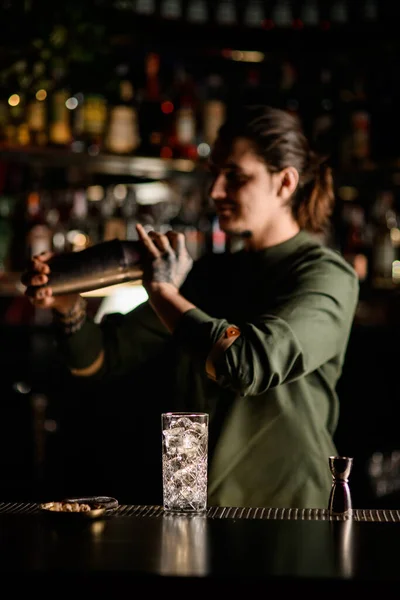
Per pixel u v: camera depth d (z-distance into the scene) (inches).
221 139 93.5
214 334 83.6
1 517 73.1
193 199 177.9
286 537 65.9
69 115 165.2
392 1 181.8
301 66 181.6
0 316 181.5
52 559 59.0
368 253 181.6
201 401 92.1
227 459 89.7
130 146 167.0
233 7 178.2
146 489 156.6
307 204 96.0
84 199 167.5
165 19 170.1
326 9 182.2
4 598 56.3
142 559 59.1
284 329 84.5
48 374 169.8
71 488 163.3
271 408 89.6
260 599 55.3
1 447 165.2
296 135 93.9
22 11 118.0
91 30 122.6
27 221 171.0
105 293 161.0
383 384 179.2
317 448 90.1
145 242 87.8
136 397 157.2
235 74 185.3
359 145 179.3
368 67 180.9
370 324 183.8
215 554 60.5
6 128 161.2
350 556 60.1
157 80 176.6
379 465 174.1
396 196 190.7
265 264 93.9
